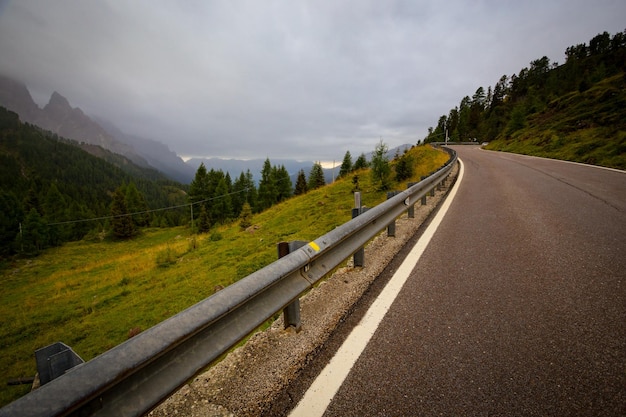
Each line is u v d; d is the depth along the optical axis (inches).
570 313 101.5
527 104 2427.4
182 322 55.4
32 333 463.8
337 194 774.5
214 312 60.9
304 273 97.1
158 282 561.9
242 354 84.3
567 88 2763.3
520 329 93.7
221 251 652.1
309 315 104.1
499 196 334.0
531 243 174.6
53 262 1839.3
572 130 1027.3
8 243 2186.3
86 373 42.0
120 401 47.6
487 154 1189.1
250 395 69.4
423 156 1160.2
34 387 49.6
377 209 155.8
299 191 2522.1
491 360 80.0
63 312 529.3
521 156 975.6
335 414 64.4
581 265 140.0
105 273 888.9
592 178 428.8
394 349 85.7
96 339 379.6
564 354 81.5
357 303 113.0
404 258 158.7
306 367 79.2
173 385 54.3
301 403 67.4
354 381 73.7
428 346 86.6
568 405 65.2
